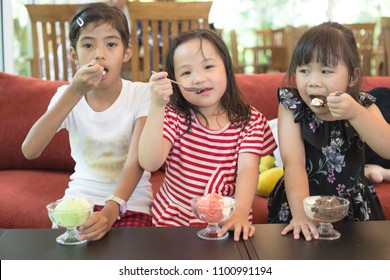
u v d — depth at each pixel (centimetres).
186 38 145
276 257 101
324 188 152
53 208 115
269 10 541
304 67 140
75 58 161
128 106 160
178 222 148
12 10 402
